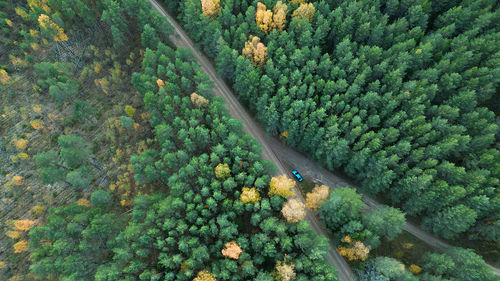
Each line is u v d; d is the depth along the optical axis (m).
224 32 86.56
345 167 79.75
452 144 64.50
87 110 89.50
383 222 62.78
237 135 75.38
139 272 63.03
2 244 78.12
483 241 70.56
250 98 85.12
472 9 79.38
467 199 64.38
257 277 59.41
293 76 76.31
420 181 64.81
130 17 98.44
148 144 85.81
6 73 98.81
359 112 74.12
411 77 77.25
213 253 65.19
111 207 78.12
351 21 79.06
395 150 69.19
